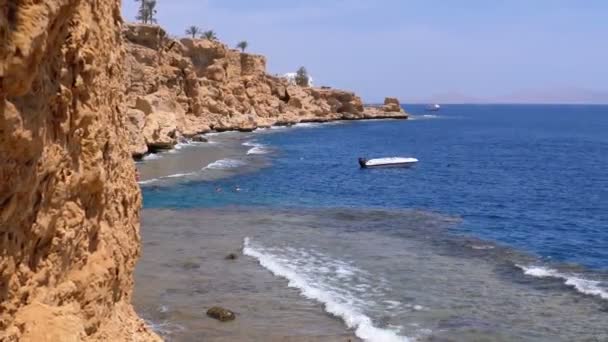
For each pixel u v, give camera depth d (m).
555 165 78.50
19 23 5.39
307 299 21.16
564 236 35.22
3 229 6.07
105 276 8.52
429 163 77.69
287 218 37.19
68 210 7.54
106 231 8.93
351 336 17.98
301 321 19.09
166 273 23.78
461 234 34.44
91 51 7.98
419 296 21.88
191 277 23.39
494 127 177.50
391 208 43.25
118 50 10.05
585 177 66.19
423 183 58.66
